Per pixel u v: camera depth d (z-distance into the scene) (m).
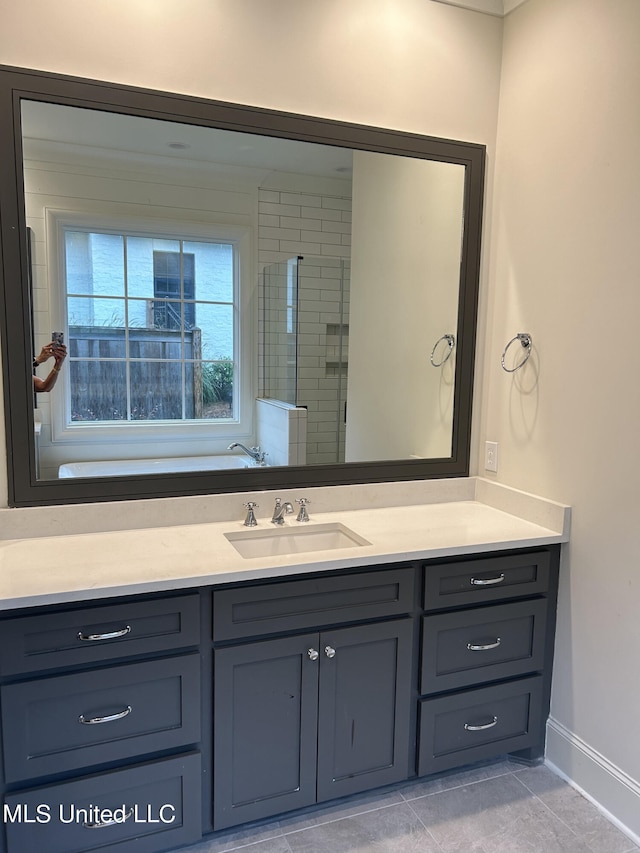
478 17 2.15
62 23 1.68
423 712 1.86
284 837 1.72
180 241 1.95
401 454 2.31
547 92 1.98
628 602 1.76
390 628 1.78
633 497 1.73
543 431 2.05
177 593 1.54
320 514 2.14
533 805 1.87
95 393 1.89
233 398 2.08
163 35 1.78
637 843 1.72
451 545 1.82
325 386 2.21
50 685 1.43
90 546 1.73
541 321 2.04
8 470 1.77
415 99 2.10
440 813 1.83
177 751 1.59
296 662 1.68
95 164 1.80
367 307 2.22
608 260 1.78
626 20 1.69
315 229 2.11
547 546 1.98
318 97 1.97
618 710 1.80
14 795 1.43
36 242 1.75
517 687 2.00
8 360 1.73
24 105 1.68
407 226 2.18
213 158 1.94
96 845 1.52
